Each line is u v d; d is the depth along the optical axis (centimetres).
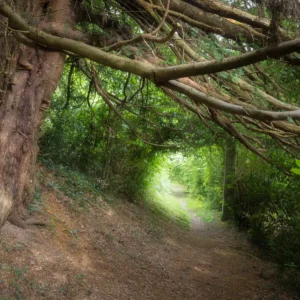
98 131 1346
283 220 1176
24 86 720
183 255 1112
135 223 1232
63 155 1241
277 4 446
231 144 1350
